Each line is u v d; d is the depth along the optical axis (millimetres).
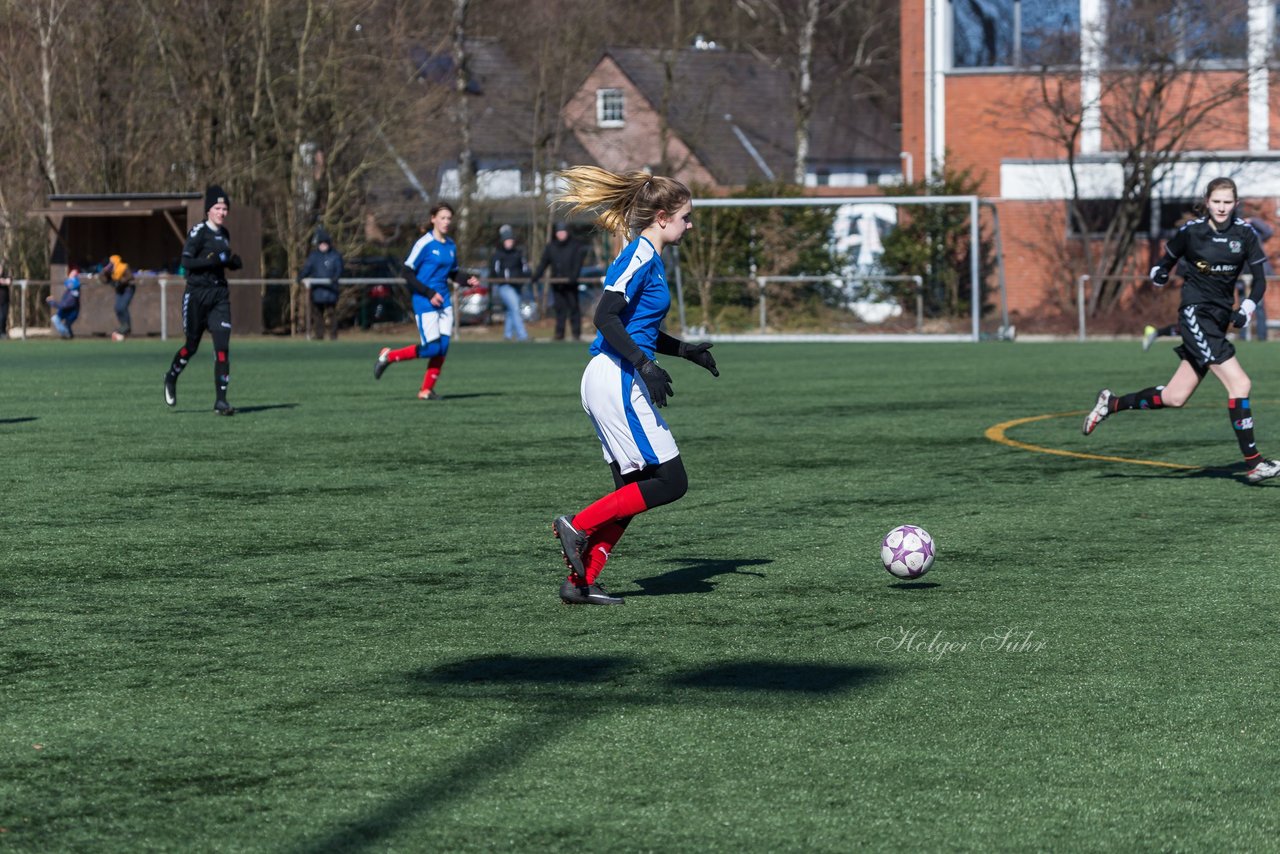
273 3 79625
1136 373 44719
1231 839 7867
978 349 59000
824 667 11375
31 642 12242
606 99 128125
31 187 81688
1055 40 73812
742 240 73812
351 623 12930
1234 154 71375
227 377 32062
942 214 73562
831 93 137000
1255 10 71562
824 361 51750
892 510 19203
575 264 65562
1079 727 9805
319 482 21922
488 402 35469
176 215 76562
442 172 96312
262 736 9625
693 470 23125
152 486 21484
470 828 8008
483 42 104750
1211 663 11461
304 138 81500
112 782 8750
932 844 7797
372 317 82250
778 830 7988
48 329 77688
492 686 10852
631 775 8852
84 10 79938
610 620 13039
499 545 16844
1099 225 74188
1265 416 31406
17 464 23922
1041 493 20672
